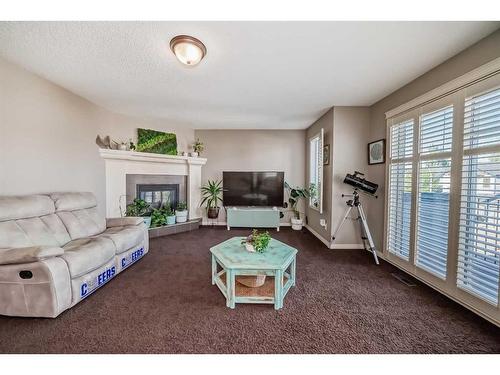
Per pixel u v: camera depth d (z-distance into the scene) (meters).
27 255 1.53
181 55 1.78
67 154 2.81
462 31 1.63
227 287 1.81
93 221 2.71
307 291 2.10
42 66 2.20
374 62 2.08
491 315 1.63
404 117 2.58
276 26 1.58
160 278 2.35
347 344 1.42
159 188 4.36
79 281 1.82
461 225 1.85
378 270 2.60
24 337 1.44
